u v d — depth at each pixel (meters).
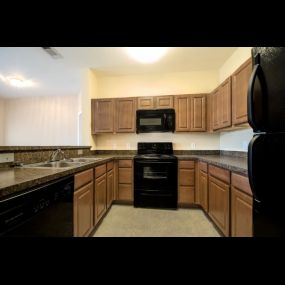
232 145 2.95
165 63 3.18
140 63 3.17
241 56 2.57
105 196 2.59
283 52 0.91
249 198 1.43
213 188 2.26
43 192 1.14
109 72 3.57
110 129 3.38
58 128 5.33
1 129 5.58
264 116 1.02
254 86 1.06
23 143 5.50
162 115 3.21
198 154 3.48
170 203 2.94
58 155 2.37
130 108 3.34
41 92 5.07
